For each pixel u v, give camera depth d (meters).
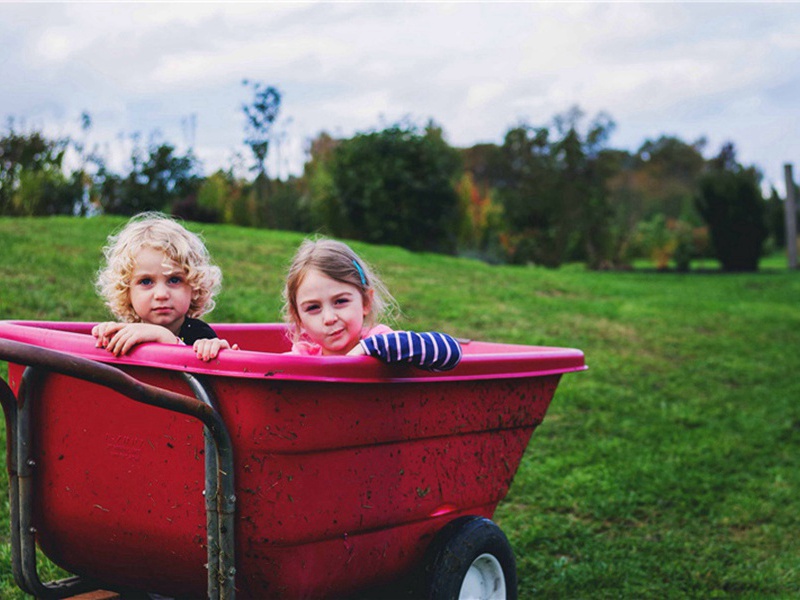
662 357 8.93
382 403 2.36
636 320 10.71
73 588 2.61
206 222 15.26
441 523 2.71
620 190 33.69
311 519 2.24
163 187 15.62
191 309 2.93
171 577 2.43
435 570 2.63
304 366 2.11
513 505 4.86
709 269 22.38
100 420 2.35
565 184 23.48
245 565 2.24
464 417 2.66
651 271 21.95
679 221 30.16
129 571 2.50
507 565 2.88
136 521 2.34
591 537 4.49
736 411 7.27
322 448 2.22
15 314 6.07
